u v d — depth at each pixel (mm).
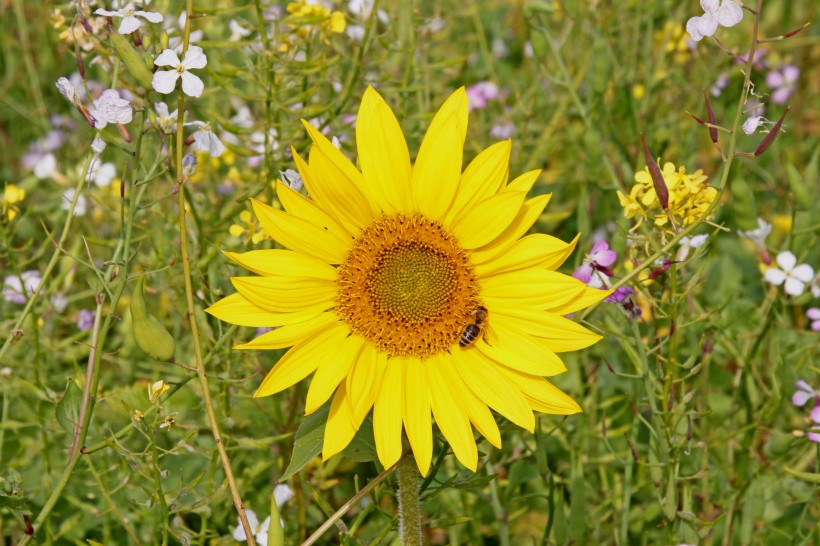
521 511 638
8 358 678
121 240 560
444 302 542
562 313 531
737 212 665
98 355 536
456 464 636
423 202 542
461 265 541
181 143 534
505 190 533
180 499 625
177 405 671
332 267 544
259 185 652
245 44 651
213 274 647
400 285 541
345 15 670
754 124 513
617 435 681
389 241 542
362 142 536
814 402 628
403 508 539
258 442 611
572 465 618
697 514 626
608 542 640
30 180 775
